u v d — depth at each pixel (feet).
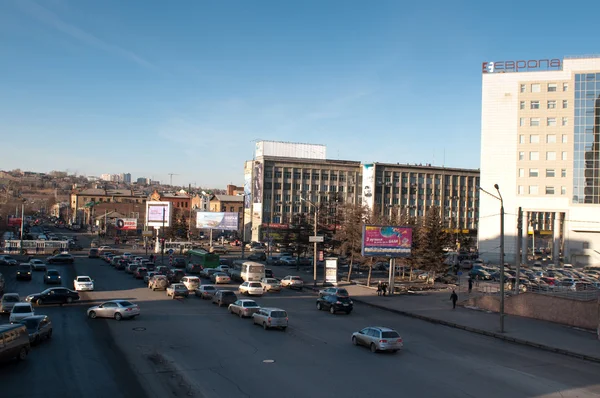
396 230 166.30
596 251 296.10
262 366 70.95
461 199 456.86
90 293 146.20
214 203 545.44
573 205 305.73
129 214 552.82
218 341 86.63
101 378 62.23
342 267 261.44
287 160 420.77
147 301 134.31
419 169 443.32
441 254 202.18
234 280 198.70
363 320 118.83
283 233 358.43
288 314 122.62
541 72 316.40
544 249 325.21
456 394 61.36
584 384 68.39
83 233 524.93
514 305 130.11
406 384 64.80
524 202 315.17
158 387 59.57
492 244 319.68
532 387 65.87
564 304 117.91
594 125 304.91
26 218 597.93
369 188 418.72
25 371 63.98
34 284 161.89
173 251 316.19
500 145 321.73
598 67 306.76
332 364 73.82
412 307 140.67
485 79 326.85
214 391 58.70
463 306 143.95
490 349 91.40
